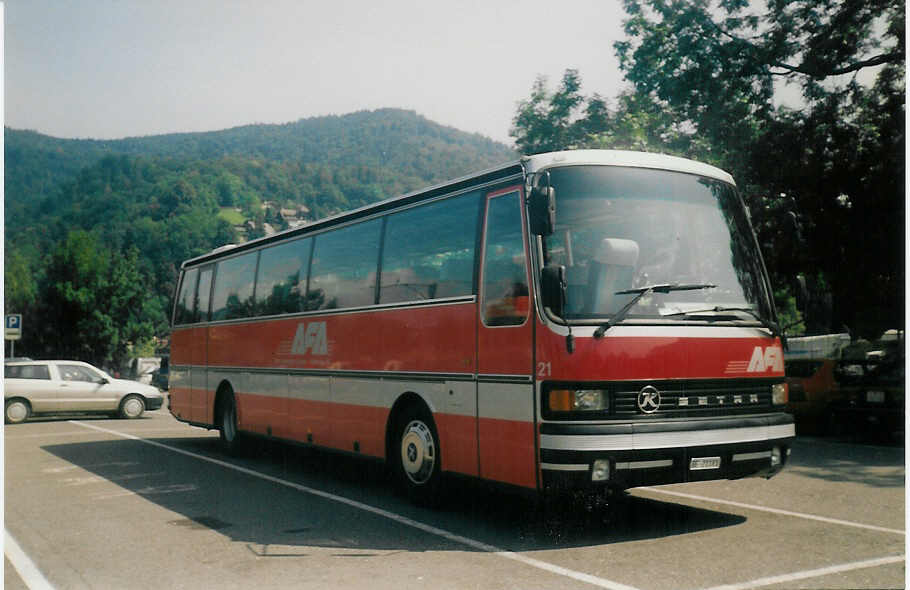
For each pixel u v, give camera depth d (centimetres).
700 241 802
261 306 1329
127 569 680
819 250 2156
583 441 699
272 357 1276
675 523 806
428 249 926
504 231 807
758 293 817
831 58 2131
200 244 15025
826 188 2153
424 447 909
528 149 2661
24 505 973
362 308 1041
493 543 737
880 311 2212
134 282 6656
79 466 1303
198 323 1566
